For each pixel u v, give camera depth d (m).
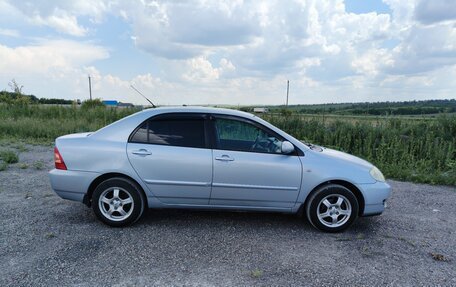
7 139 11.88
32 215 4.61
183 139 4.29
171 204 4.34
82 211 4.82
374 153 9.66
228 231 4.28
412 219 4.98
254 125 4.39
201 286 2.97
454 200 6.11
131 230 4.20
